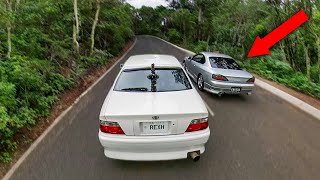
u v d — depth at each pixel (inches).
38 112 234.5
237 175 144.6
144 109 139.6
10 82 237.9
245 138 193.6
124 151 136.8
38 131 209.0
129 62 200.1
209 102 289.9
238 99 306.8
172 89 164.6
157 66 182.5
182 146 136.4
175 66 186.7
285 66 533.3
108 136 135.5
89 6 620.4
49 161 160.6
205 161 159.3
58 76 329.4
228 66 319.9
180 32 2299.5
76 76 390.9
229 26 1327.5
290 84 414.0
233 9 1163.3
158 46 1365.7
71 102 288.7
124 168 152.3
